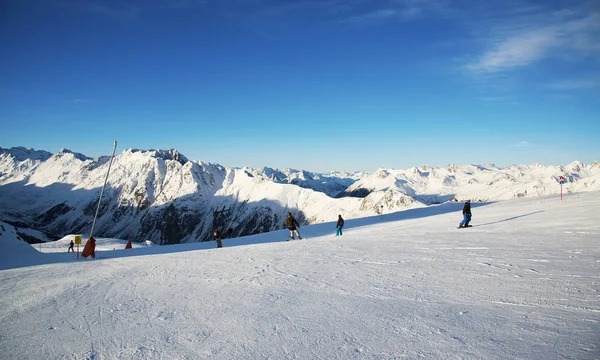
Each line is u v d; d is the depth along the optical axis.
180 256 19.97
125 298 10.80
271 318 8.11
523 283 9.43
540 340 6.03
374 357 5.86
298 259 15.98
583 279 9.43
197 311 9.02
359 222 52.25
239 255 18.58
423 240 19.66
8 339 7.77
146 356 6.47
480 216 32.72
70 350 6.99
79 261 21.67
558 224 21.42
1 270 18.70
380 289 9.94
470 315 7.44
